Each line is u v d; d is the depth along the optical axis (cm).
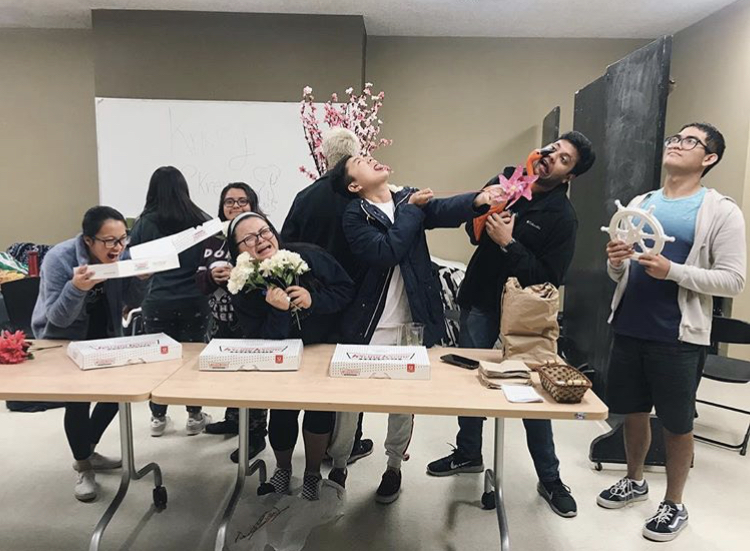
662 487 234
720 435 288
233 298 186
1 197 462
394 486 220
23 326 248
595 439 254
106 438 276
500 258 205
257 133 410
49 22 429
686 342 187
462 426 240
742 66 363
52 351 188
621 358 204
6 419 296
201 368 166
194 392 147
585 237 334
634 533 201
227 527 182
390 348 174
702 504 220
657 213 192
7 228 466
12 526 203
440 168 461
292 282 179
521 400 143
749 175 361
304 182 416
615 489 219
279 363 167
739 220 178
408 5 376
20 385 151
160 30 400
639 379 203
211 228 190
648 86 256
